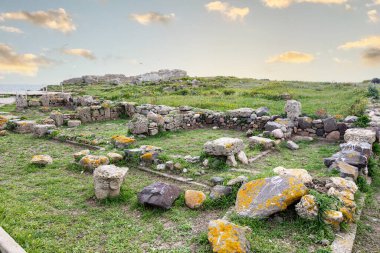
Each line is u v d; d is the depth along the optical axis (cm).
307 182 632
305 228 507
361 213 593
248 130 1328
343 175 693
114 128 1505
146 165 872
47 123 1542
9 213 570
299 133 1289
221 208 609
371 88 2331
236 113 1466
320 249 452
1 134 1328
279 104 2009
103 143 1129
